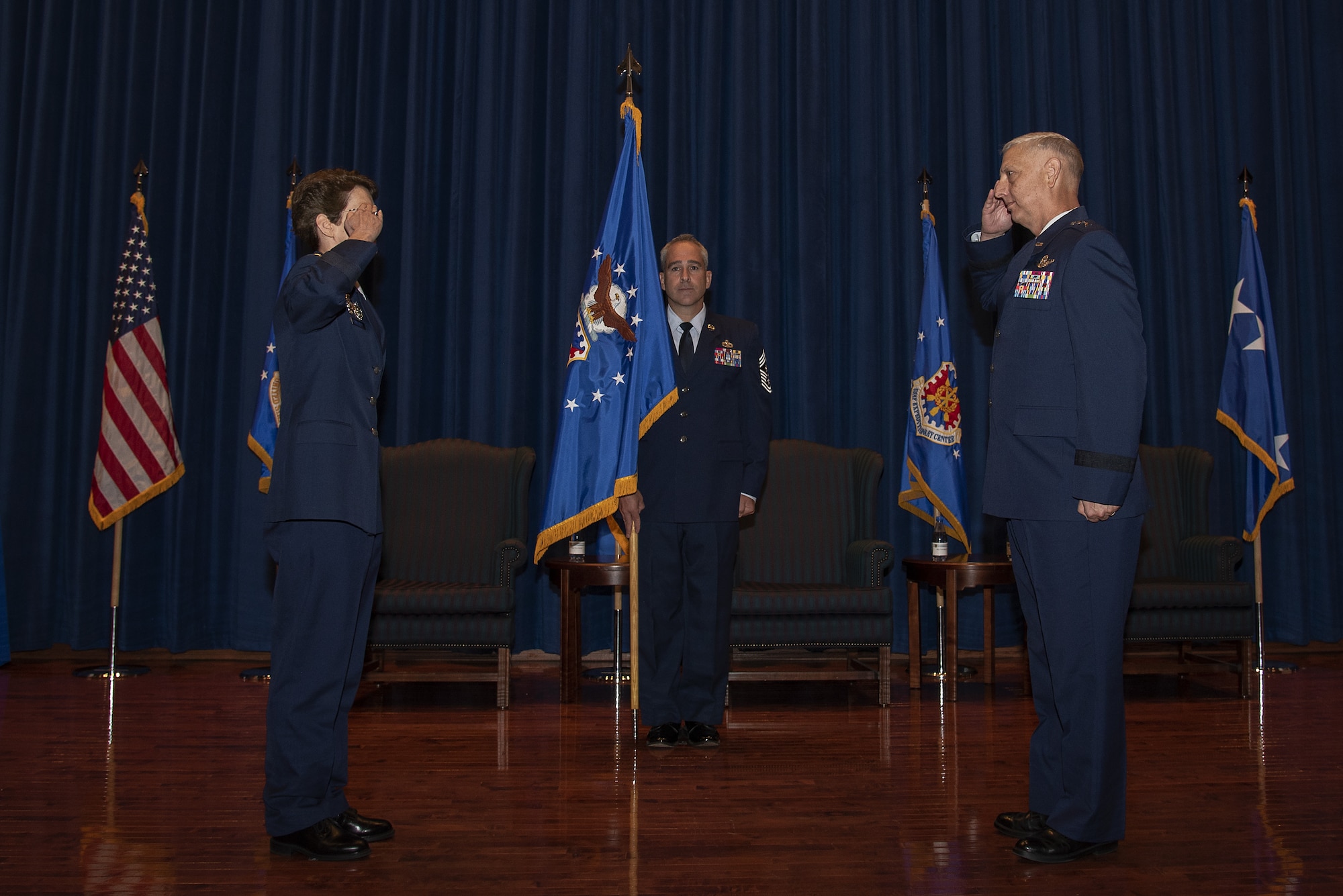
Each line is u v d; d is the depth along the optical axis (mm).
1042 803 2268
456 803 2553
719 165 5043
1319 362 5188
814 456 4652
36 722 3479
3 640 4582
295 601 2113
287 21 5047
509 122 5012
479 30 5078
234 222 4965
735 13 5094
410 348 4867
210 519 4891
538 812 2477
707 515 3209
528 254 4945
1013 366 2273
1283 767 2932
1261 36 5336
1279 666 4727
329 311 2037
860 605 3898
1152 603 4027
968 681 4523
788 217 5125
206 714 3615
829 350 5035
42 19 4926
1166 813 2473
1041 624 2215
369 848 2145
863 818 2436
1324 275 5293
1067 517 2135
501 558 3932
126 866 2076
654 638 3256
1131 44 5324
